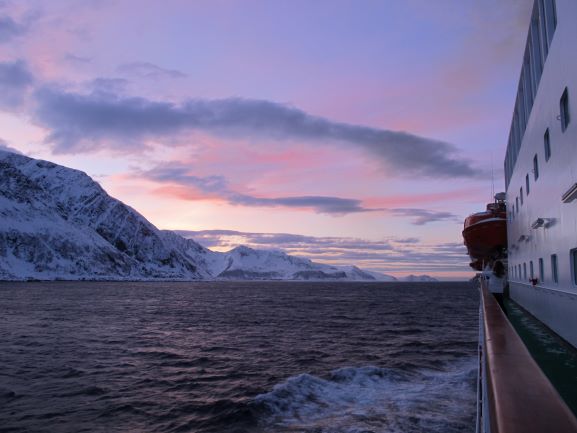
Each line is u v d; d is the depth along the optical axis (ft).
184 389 65.72
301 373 73.77
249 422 48.34
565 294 33.60
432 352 92.32
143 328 150.82
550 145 36.50
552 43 33.94
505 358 14.64
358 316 192.13
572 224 29.89
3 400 60.49
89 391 64.95
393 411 48.01
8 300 326.65
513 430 7.60
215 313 216.74
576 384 22.62
